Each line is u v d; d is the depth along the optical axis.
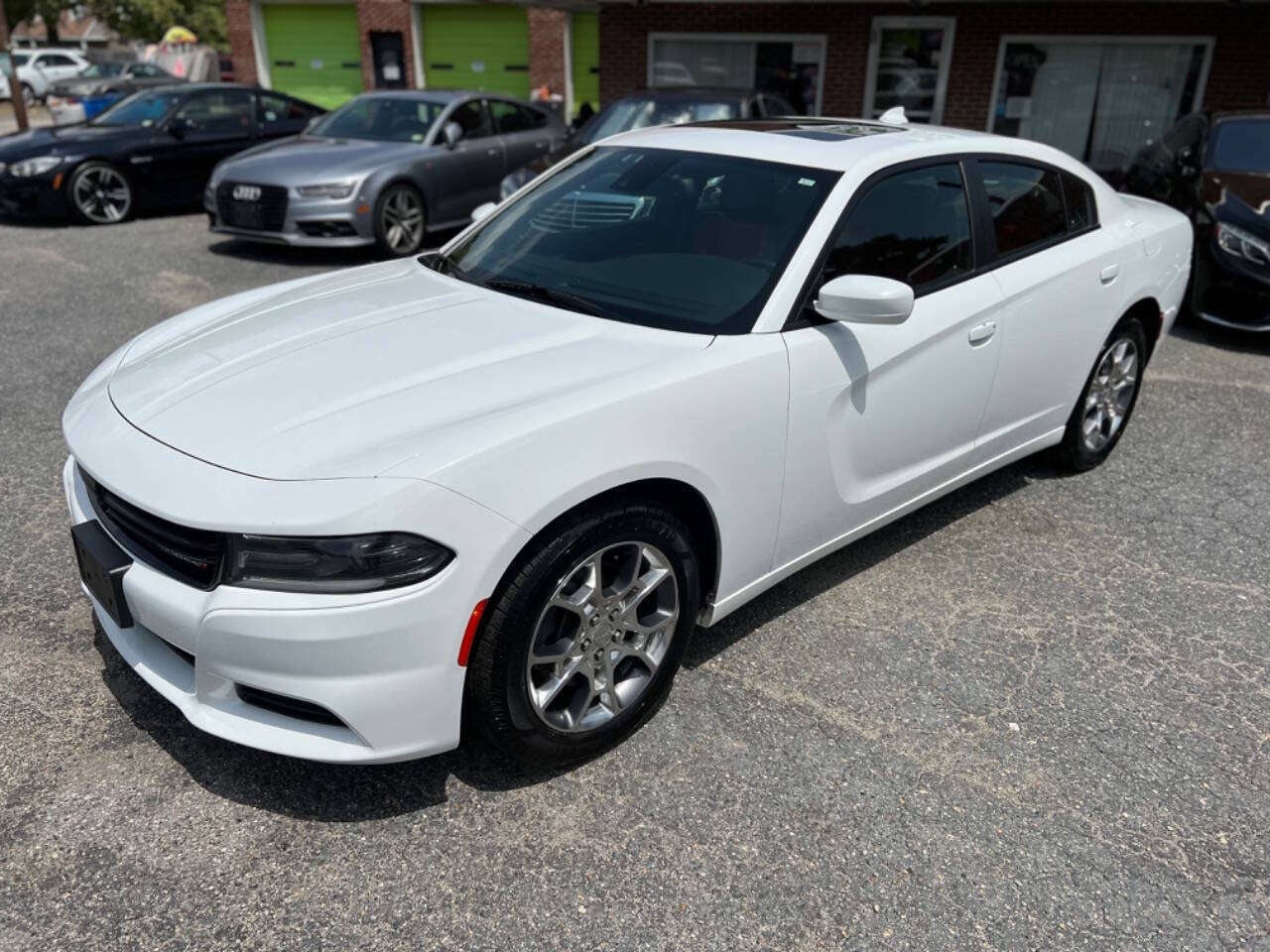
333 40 19.48
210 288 7.64
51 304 7.03
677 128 3.83
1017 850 2.43
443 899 2.23
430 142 9.40
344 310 3.09
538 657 2.44
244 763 2.62
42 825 2.38
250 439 2.31
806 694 2.99
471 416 2.35
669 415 2.54
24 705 2.80
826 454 3.04
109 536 2.46
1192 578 3.76
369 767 2.62
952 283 3.45
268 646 2.14
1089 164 13.91
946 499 4.39
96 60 37.12
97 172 10.06
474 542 2.18
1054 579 3.71
